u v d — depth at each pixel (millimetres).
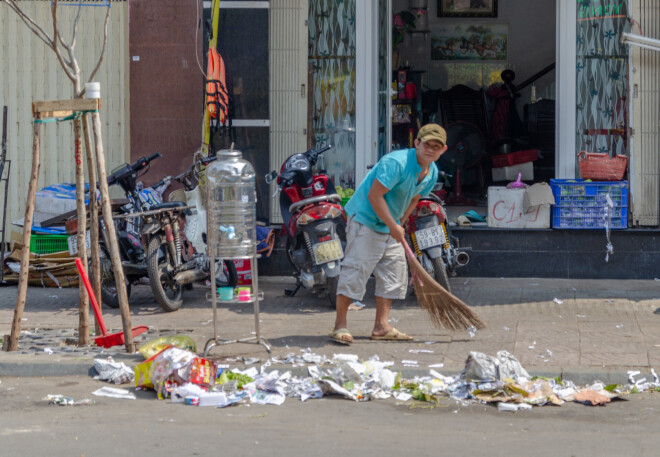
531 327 8906
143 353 7898
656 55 11258
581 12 11539
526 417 6457
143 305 10438
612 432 6074
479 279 11367
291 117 11789
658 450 5660
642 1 11266
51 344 8570
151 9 11680
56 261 11672
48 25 12000
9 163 11891
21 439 5934
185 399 6887
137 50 11750
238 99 11711
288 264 11727
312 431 6109
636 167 11305
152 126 11797
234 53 11672
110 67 11914
